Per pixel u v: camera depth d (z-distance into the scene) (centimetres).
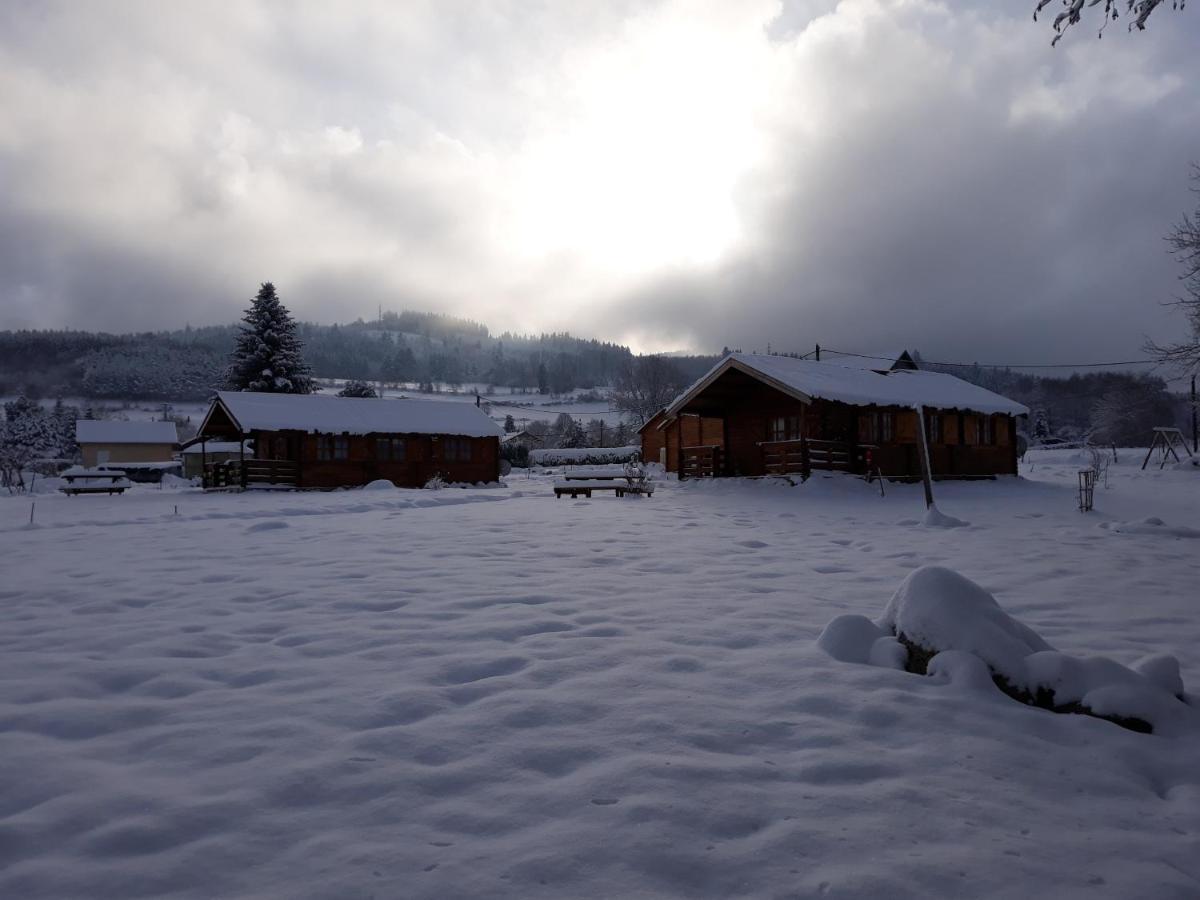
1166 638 567
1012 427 2962
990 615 473
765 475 2598
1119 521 1446
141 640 549
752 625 585
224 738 357
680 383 8794
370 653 505
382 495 2516
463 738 355
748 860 253
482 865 247
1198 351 1823
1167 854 266
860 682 442
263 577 816
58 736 366
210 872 244
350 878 240
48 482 3697
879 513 1675
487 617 612
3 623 612
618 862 249
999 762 338
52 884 236
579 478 2295
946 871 248
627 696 415
